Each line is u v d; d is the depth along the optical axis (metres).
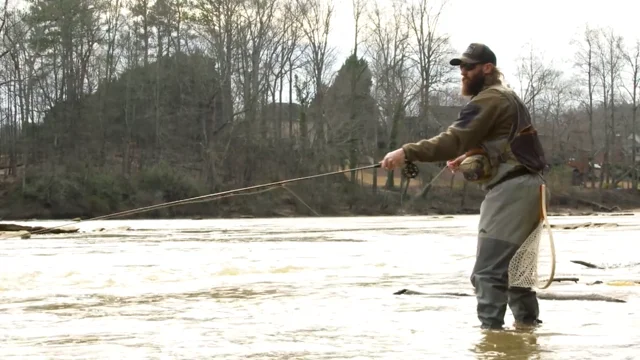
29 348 4.22
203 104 69.88
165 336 4.60
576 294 6.34
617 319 5.11
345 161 73.81
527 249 4.94
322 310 5.77
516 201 4.95
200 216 63.06
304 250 14.78
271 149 70.00
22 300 6.80
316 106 74.56
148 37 72.62
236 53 72.06
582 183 91.81
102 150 69.12
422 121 75.62
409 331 4.70
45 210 59.34
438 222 40.12
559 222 36.34
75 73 69.81
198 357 3.91
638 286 7.21
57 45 68.44
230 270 10.03
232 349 4.13
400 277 8.80
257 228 31.34
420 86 76.31
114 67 72.25
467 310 5.68
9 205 59.19
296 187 68.19
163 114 71.38
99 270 10.23
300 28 74.69
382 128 76.88
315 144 72.06
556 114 94.25
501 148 5.00
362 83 77.00
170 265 11.05
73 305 6.36
